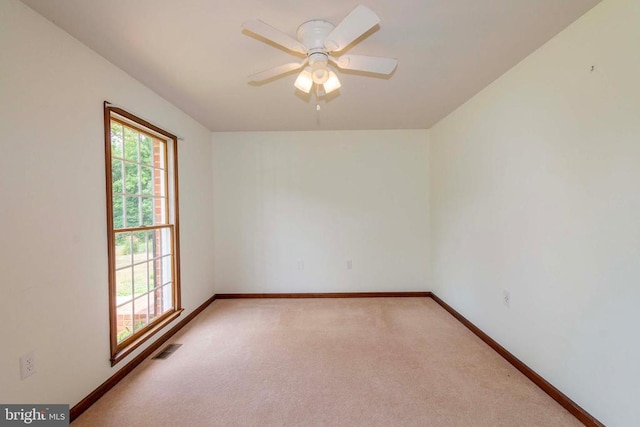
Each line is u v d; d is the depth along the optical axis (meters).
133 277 2.54
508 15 1.69
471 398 1.95
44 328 1.64
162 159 3.00
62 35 1.76
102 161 2.07
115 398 1.99
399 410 1.85
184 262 3.27
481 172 2.79
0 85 1.43
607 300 1.58
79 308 1.87
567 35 1.80
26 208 1.55
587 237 1.69
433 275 4.10
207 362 2.45
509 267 2.40
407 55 2.12
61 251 1.75
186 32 1.80
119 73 2.26
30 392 1.56
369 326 3.16
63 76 1.77
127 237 2.49
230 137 4.16
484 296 2.78
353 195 4.17
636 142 1.43
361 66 1.87
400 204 4.17
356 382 2.14
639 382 1.43
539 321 2.07
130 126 2.47
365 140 4.15
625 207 1.48
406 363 2.40
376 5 1.58
